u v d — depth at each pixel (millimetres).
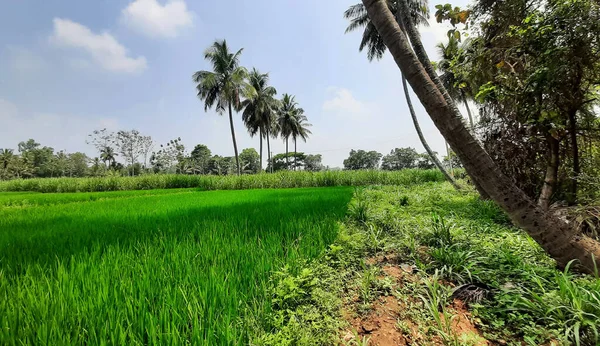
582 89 3539
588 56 3115
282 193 10461
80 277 2148
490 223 4152
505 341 1648
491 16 3861
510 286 2123
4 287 1980
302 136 44906
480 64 4188
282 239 3330
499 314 1892
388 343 1682
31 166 62438
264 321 1723
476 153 2186
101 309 1683
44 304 1737
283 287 2039
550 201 4078
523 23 3477
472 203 5781
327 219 4059
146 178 24172
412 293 2209
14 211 6664
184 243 2994
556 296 1794
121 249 2920
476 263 2520
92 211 6250
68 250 2930
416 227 3885
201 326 1561
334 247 2922
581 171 3975
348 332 1800
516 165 5051
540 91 3510
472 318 1889
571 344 1492
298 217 4371
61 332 1481
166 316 1585
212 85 25547
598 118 3740
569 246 2082
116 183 23234
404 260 2936
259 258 2578
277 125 40656
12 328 1501
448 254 2686
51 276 2119
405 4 3316
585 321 1499
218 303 1852
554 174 3984
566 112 3664
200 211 5477
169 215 5086
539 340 1572
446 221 3754
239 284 2127
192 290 1902
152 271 2211
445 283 2377
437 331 1668
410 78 2320
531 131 4309
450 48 4441
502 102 4488
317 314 1856
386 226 4168
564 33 3158
